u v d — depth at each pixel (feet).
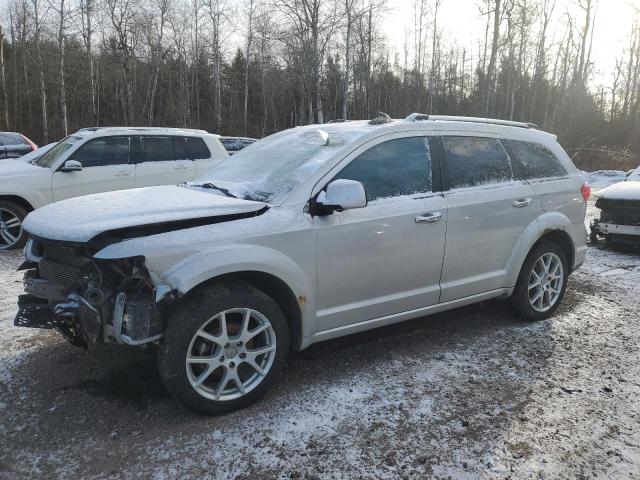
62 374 12.23
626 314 17.02
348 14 81.51
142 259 9.55
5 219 25.55
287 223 11.07
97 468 8.96
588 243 28.71
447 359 13.42
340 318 12.08
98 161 27.76
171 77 148.15
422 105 155.63
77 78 115.96
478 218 14.03
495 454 9.51
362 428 10.27
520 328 15.66
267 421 10.44
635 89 123.75
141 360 12.96
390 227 12.40
